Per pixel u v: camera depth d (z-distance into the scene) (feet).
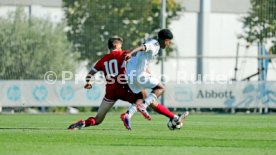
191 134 105.09
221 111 226.58
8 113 218.79
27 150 77.05
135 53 112.47
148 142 88.63
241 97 223.71
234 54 354.13
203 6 341.00
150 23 248.11
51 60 240.94
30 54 239.30
